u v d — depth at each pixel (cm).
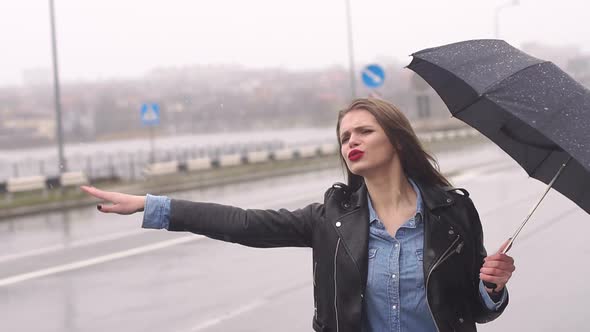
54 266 1190
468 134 5994
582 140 240
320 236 279
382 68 2539
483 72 258
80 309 884
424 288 267
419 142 283
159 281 1027
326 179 2795
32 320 841
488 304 279
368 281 270
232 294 927
